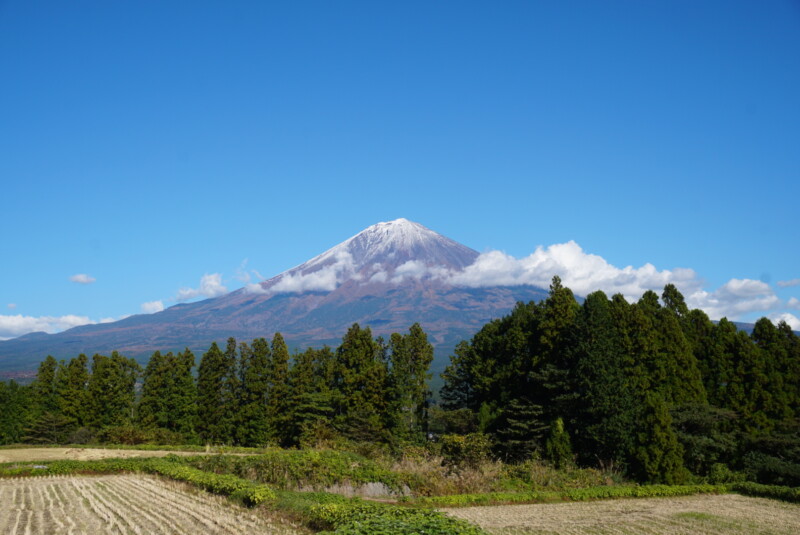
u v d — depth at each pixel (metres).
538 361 48.66
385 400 59.94
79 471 38.12
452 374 60.88
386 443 55.88
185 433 66.75
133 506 25.19
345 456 35.66
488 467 37.53
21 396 71.06
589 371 42.62
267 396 65.94
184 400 69.38
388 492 33.16
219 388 67.44
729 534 24.77
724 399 46.47
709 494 36.31
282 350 66.50
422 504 30.31
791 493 34.34
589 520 27.28
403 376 58.84
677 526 26.19
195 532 20.20
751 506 32.12
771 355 47.19
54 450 53.84
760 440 41.16
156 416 69.19
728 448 41.97
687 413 41.38
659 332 46.91
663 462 38.69
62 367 72.50
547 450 42.16
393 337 60.78
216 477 30.12
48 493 29.09
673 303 51.72
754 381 46.00
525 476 37.06
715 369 47.88
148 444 59.03
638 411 41.44
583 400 42.81
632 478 39.72
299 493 27.67
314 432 53.62
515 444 46.22
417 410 61.44
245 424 65.25
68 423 67.62
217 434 65.75
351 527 17.59
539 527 25.42
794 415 45.00
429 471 35.47
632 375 44.38
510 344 52.38
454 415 52.62
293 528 20.95
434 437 63.34
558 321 48.50
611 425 40.78
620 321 46.81
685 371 45.62
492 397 53.94
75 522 21.92
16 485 32.34
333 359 66.75
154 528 20.84
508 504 32.00
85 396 69.00
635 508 31.03
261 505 24.55
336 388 63.16
